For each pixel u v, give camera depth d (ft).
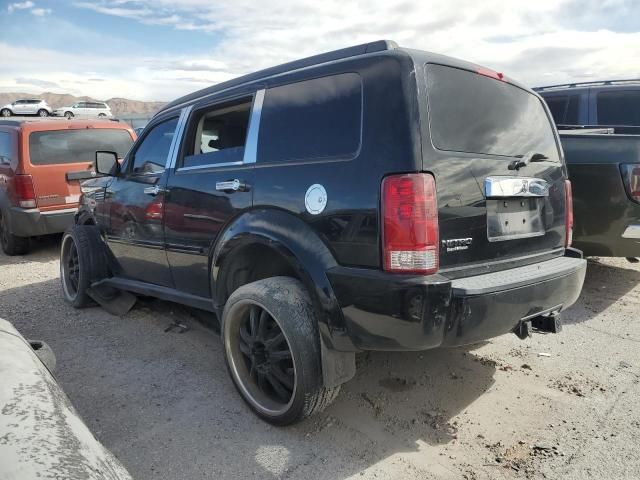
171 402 10.71
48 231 24.63
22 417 5.10
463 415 9.99
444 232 8.04
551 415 9.93
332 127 8.86
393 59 8.33
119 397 10.96
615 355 12.45
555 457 8.64
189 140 12.25
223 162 10.89
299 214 9.03
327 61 9.51
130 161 14.76
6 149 25.00
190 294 12.65
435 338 7.77
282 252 9.18
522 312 8.78
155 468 8.55
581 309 15.64
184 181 11.93
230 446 9.14
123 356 13.05
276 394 10.14
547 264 10.00
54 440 4.89
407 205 7.71
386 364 12.16
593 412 9.98
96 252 16.51
